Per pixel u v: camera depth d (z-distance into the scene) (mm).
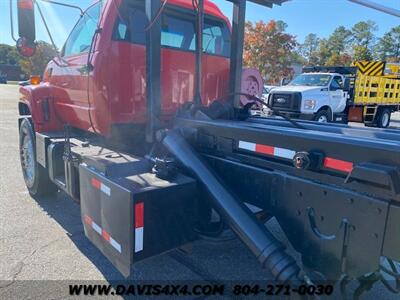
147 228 1910
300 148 1781
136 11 2893
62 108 3588
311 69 14945
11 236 3129
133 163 2264
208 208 2189
